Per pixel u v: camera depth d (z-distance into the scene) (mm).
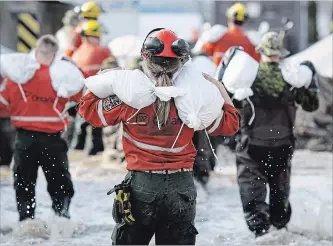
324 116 22859
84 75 12602
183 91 8070
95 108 8258
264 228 11680
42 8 32844
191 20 37156
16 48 32906
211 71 13992
